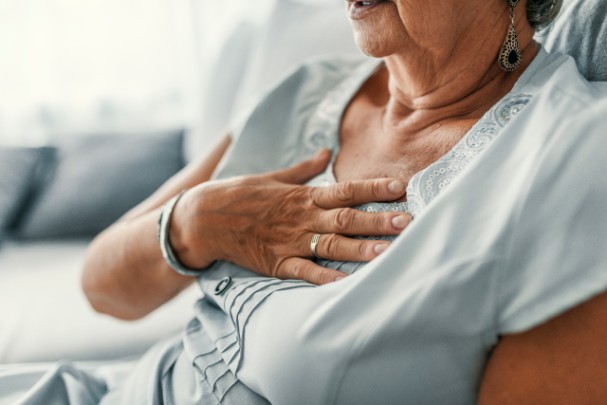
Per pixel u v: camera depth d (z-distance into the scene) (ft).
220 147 4.00
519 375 2.04
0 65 9.67
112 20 9.77
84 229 6.97
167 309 5.40
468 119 2.80
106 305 3.92
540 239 1.98
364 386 2.14
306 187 2.98
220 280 3.00
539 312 1.93
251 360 2.44
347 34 5.18
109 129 9.77
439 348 2.07
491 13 2.72
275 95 3.68
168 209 3.31
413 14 2.64
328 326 2.21
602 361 1.98
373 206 2.76
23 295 5.77
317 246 2.76
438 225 2.17
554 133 2.11
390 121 3.08
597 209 1.97
